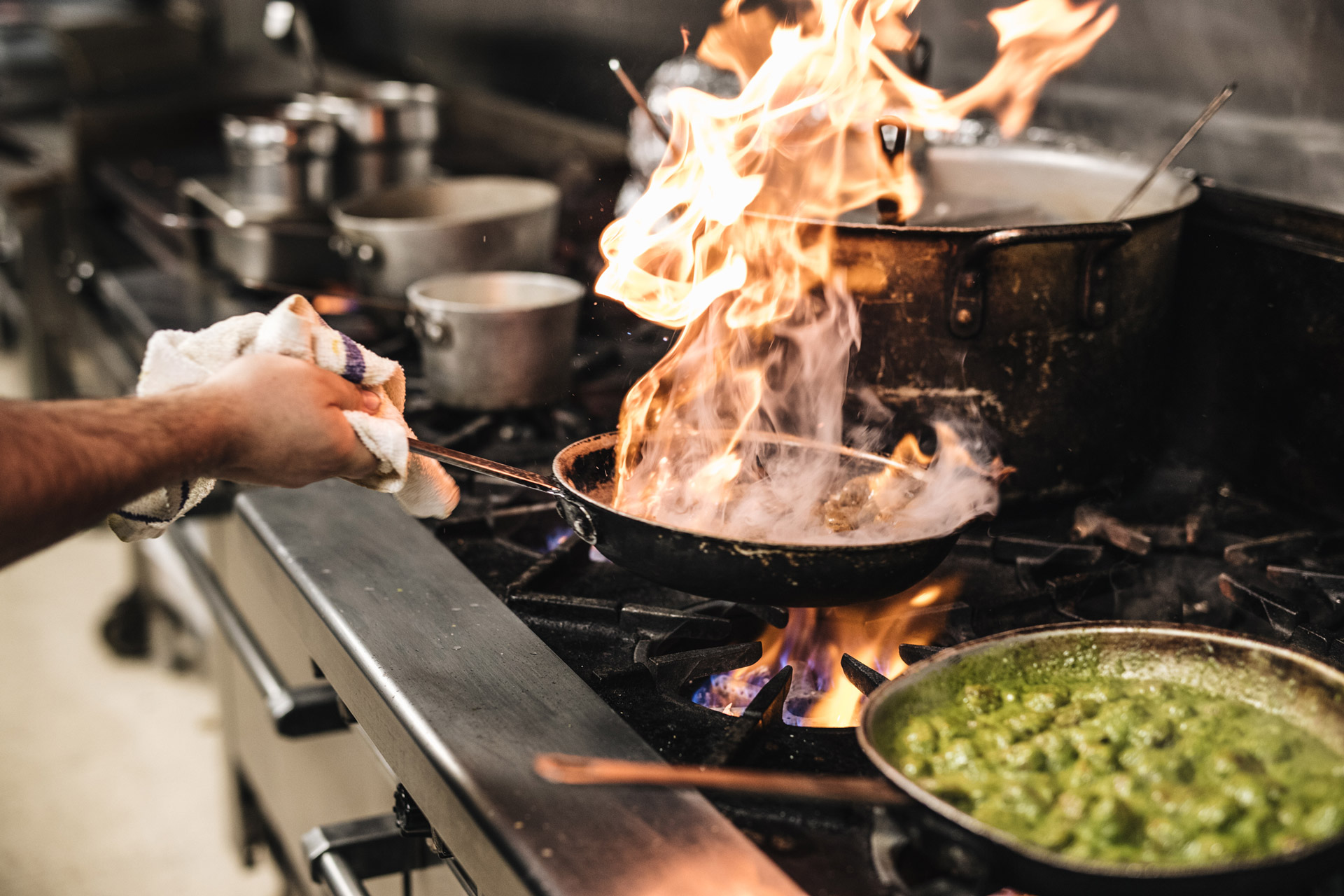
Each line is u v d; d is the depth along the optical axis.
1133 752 0.73
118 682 2.71
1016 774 0.72
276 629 1.44
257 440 0.77
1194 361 1.36
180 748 2.47
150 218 2.47
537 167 2.34
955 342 1.09
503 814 0.75
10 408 0.66
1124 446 1.21
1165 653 0.82
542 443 1.46
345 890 1.04
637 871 0.70
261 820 1.78
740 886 0.69
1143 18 1.42
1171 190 1.25
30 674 2.73
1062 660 0.82
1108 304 1.12
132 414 0.71
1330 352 1.18
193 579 1.76
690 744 0.86
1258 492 1.30
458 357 1.42
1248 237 1.26
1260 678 0.79
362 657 0.94
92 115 3.01
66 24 3.59
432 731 0.84
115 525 0.85
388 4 3.12
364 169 2.25
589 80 2.36
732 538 0.82
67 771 2.40
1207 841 0.65
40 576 3.18
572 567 1.13
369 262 1.69
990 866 0.64
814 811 0.77
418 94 2.57
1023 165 1.41
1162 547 1.19
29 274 3.01
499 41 2.67
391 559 1.10
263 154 2.11
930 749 0.74
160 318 1.91
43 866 2.13
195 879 2.10
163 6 4.52
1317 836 0.65
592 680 0.93
